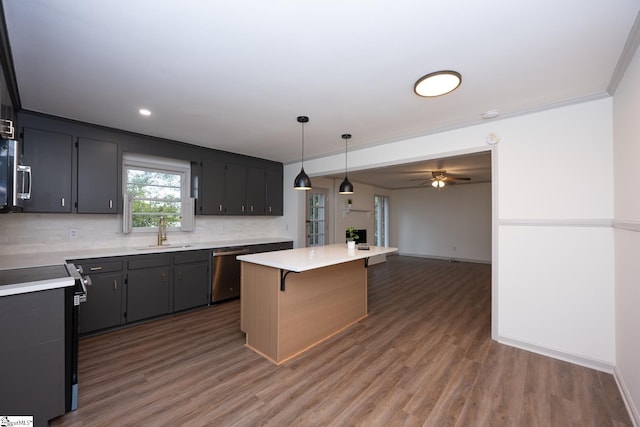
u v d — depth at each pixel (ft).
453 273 20.90
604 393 6.82
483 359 8.43
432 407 6.33
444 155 11.01
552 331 8.57
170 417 5.95
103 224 11.87
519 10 4.80
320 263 8.29
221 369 7.84
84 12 4.79
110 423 5.76
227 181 14.99
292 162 17.46
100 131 10.82
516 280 9.20
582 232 8.16
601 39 5.57
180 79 7.21
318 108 9.08
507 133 9.48
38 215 10.39
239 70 6.77
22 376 5.37
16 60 6.26
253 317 9.07
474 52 6.04
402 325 11.10
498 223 9.53
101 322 10.00
